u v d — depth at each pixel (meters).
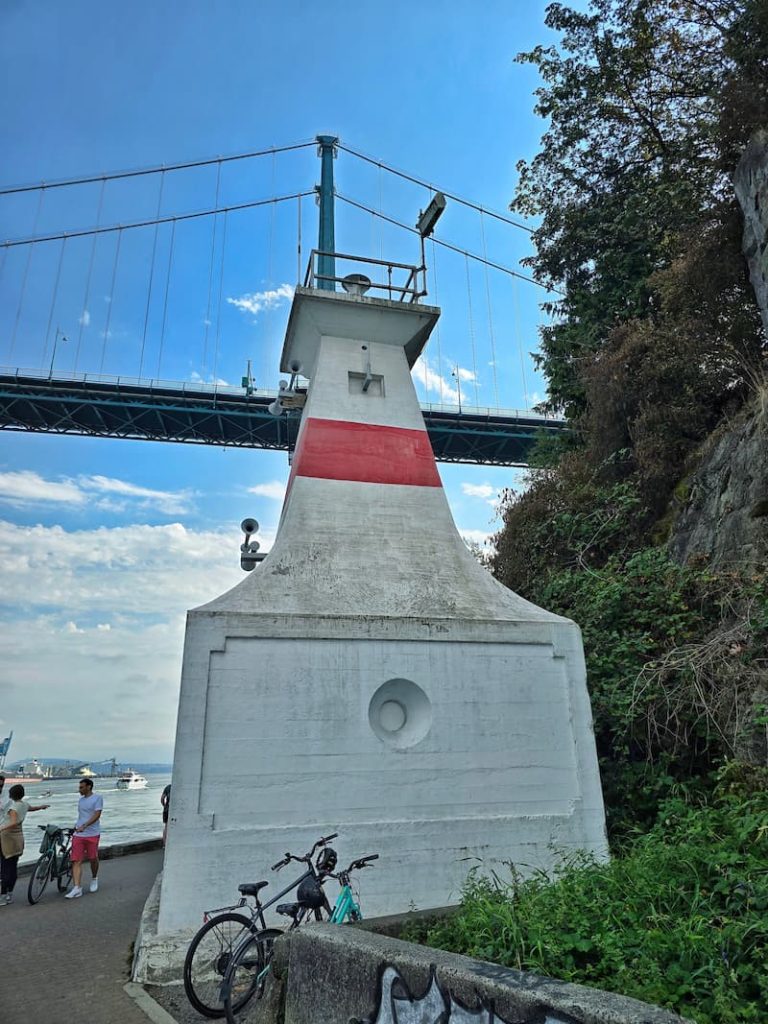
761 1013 3.45
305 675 7.54
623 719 9.01
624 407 14.17
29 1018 5.51
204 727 7.05
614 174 18.19
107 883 11.62
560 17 17.50
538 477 15.69
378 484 9.48
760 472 10.29
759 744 7.71
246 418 49.41
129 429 50.41
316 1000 4.14
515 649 8.40
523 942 4.31
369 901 6.92
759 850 5.38
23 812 10.34
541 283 19.20
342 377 10.30
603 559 13.10
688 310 13.59
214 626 7.43
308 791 7.13
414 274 11.37
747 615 8.65
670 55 16.88
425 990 3.45
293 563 8.40
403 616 8.13
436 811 7.43
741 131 13.28
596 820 7.86
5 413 47.69
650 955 4.09
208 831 6.71
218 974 5.95
